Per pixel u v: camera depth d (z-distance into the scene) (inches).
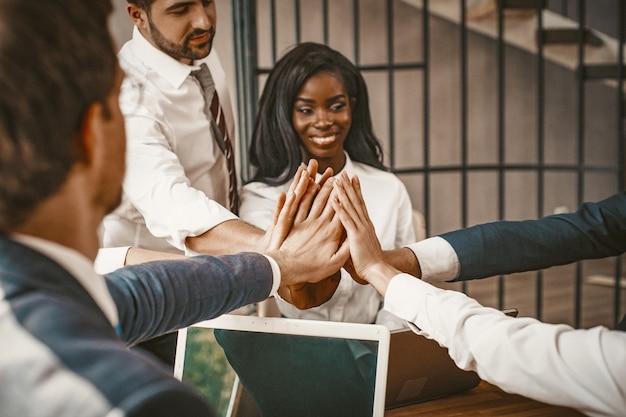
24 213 22.1
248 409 43.1
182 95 67.2
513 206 222.7
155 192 59.2
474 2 179.8
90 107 22.9
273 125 73.4
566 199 223.5
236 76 122.0
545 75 217.9
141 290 36.0
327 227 49.3
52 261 22.6
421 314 41.4
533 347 35.0
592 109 221.1
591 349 33.3
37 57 21.3
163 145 63.9
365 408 42.4
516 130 219.1
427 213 138.9
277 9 194.5
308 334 43.1
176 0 62.9
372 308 73.7
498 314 38.6
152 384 20.0
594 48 181.6
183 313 37.7
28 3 21.5
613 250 54.4
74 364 20.2
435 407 51.9
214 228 55.5
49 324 20.9
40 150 21.5
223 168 72.6
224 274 40.7
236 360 43.5
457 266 52.7
